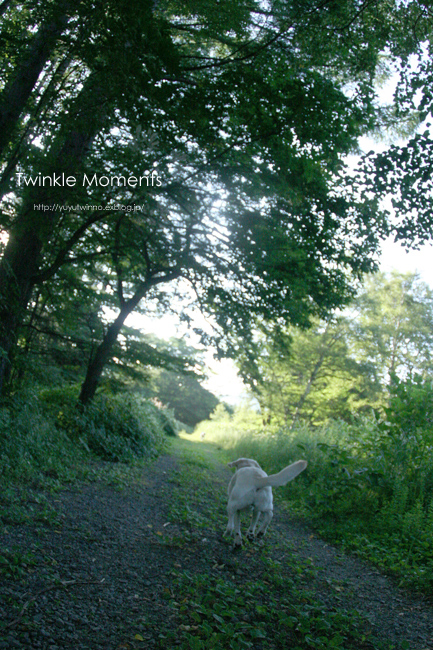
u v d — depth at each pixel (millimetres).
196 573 4441
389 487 7215
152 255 11539
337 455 8023
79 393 13586
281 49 7062
